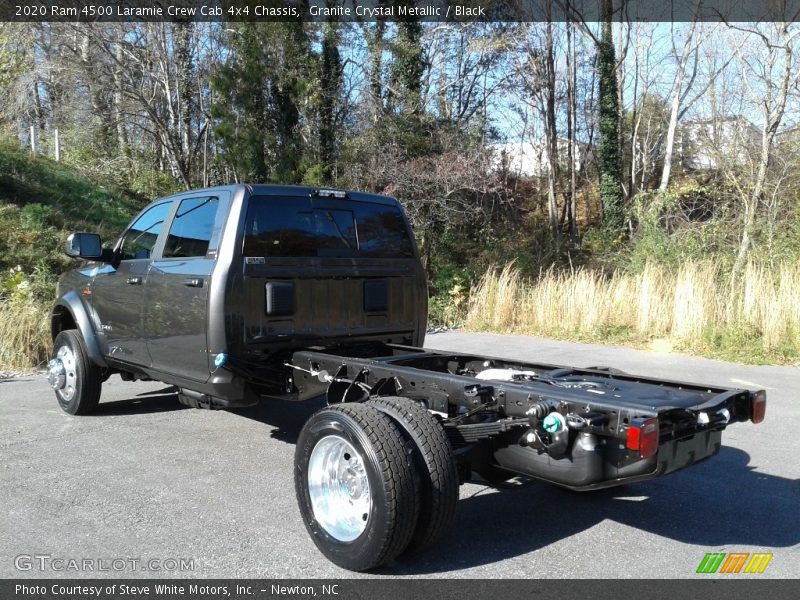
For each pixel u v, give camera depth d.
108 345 6.46
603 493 5.01
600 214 28.66
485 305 14.07
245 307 5.14
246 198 5.24
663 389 4.09
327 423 3.78
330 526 3.84
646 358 10.54
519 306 13.91
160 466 5.42
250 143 19.22
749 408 3.98
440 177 18.23
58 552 3.93
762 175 16.77
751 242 15.56
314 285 5.50
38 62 23.14
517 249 19.98
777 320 10.73
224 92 19.39
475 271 18.27
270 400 7.71
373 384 4.50
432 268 18.70
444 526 3.65
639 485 5.17
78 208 19.27
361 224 5.93
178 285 5.41
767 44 16.91
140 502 4.68
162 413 7.11
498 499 4.91
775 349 10.52
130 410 7.23
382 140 20.34
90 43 23.69
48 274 13.07
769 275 12.02
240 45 19.62
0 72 21.69
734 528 4.36
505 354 10.77
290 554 3.93
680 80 25.59
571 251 21.78
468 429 3.90
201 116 25.64
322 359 4.89
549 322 13.14
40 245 14.98
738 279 12.63
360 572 3.71
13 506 4.59
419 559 3.90
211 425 6.64
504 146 27.61
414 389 4.26
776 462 5.66
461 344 11.87
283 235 5.40
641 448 3.26
